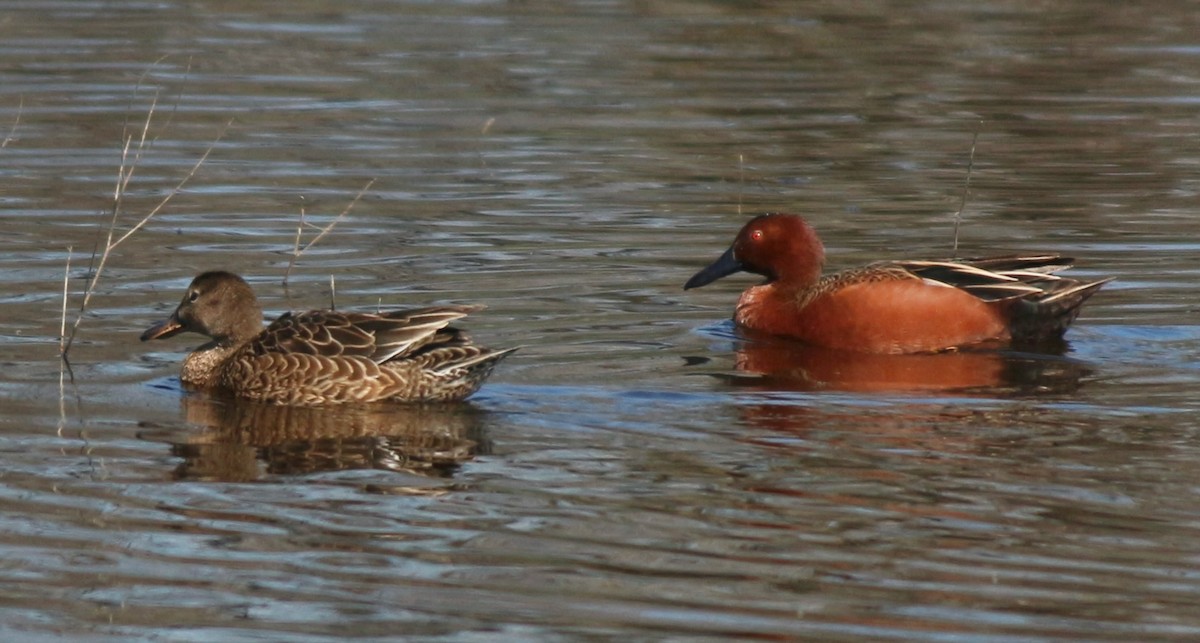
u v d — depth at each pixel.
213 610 9.10
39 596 9.28
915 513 10.24
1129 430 11.91
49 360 13.89
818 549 9.73
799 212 19.00
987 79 26.03
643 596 9.19
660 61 26.98
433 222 18.47
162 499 10.68
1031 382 13.39
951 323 14.67
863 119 23.62
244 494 10.77
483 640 8.72
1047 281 15.03
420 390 12.77
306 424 12.35
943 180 20.42
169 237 17.73
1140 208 19.02
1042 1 31.83
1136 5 31.62
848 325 14.76
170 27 28.86
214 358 13.52
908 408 12.56
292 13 30.31
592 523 10.19
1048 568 9.44
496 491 10.77
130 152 21.20
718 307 16.05
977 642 8.62
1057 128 23.09
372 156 21.34
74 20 29.19
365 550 9.84
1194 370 13.69
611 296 15.96
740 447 11.57
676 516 10.27
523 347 14.23
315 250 17.33
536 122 23.23
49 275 16.28
